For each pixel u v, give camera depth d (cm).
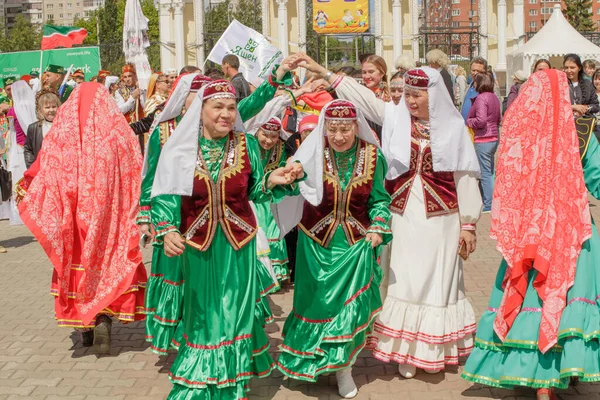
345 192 479
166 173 448
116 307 586
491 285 752
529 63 1738
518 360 450
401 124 505
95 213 573
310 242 485
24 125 1092
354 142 487
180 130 450
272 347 586
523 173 457
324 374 526
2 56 2788
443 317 500
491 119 1083
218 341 451
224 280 456
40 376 541
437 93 488
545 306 441
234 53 861
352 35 3155
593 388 495
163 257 551
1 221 1253
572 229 447
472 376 467
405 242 504
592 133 475
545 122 454
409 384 506
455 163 489
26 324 671
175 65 3566
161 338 545
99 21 7369
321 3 3061
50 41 2391
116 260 584
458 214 507
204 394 445
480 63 1093
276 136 682
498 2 3312
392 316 504
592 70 1245
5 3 15488
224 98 447
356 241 484
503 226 460
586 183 475
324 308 474
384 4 3447
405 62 794
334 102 474
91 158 579
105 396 501
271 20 3481
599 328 437
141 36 1691
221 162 457
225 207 455
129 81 1164
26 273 877
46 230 566
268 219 709
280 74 510
